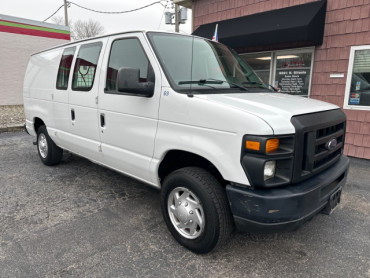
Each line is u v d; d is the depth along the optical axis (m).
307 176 2.40
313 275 2.53
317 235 3.16
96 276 2.47
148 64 2.96
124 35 3.30
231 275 2.52
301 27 5.99
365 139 6.06
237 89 3.09
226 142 2.34
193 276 2.50
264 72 7.59
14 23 15.07
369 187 4.53
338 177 2.81
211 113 2.43
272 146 2.18
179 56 3.06
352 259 2.75
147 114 2.96
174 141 2.71
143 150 3.07
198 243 2.68
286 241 3.04
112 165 3.63
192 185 2.61
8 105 15.48
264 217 2.22
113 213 3.57
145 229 3.22
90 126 3.77
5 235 3.04
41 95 4.94
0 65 14.89
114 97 3.32
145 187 4.39
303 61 6.80
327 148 2.62
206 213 2.54
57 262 2.63
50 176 4.82
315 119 2.47
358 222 3.45
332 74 6.36
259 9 7.33
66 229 3.18
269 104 2.53
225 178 2.38
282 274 2.54
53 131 4.70
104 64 3.50
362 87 6.00
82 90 3.86
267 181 2.23
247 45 6.98
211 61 3.33
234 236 3.12
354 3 5.85
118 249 2.84
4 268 2.54
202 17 8.67
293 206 2.22
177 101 2.68
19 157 6.00
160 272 2.54
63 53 4.43
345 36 6.06
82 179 4.69
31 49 15.95
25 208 3.66
